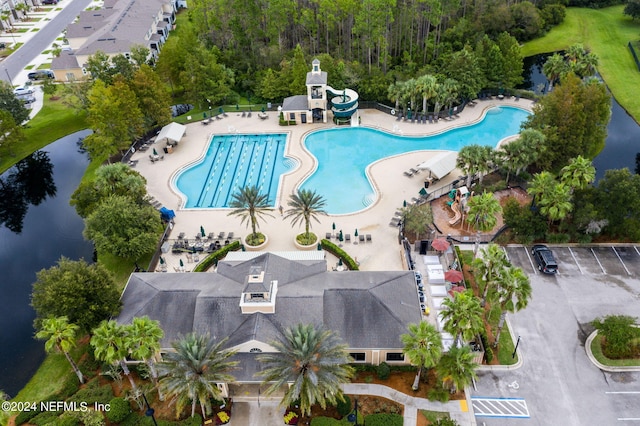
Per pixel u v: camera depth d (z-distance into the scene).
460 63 91.62
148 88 84.38
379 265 57.25
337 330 44.69
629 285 54.09
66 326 41.12
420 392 43.91
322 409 42.81
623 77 102.50
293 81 95.44
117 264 60.47
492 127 87.38
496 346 47.47
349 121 89.75
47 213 75.31
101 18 130.25
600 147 73.62
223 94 95.69
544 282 54.75
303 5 110.50
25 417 42.91
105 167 63.34
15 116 88.00
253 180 76.31
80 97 88.25
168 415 42.88
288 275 48.94
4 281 62.03
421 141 83.88
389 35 103.94
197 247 60.25
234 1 106.12
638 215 57.69
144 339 38.41
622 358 46.34
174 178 76.06
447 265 57.12
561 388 44.03
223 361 40.22
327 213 64.69
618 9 137.00
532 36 123.56
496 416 41.88
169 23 140.75
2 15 140.25
